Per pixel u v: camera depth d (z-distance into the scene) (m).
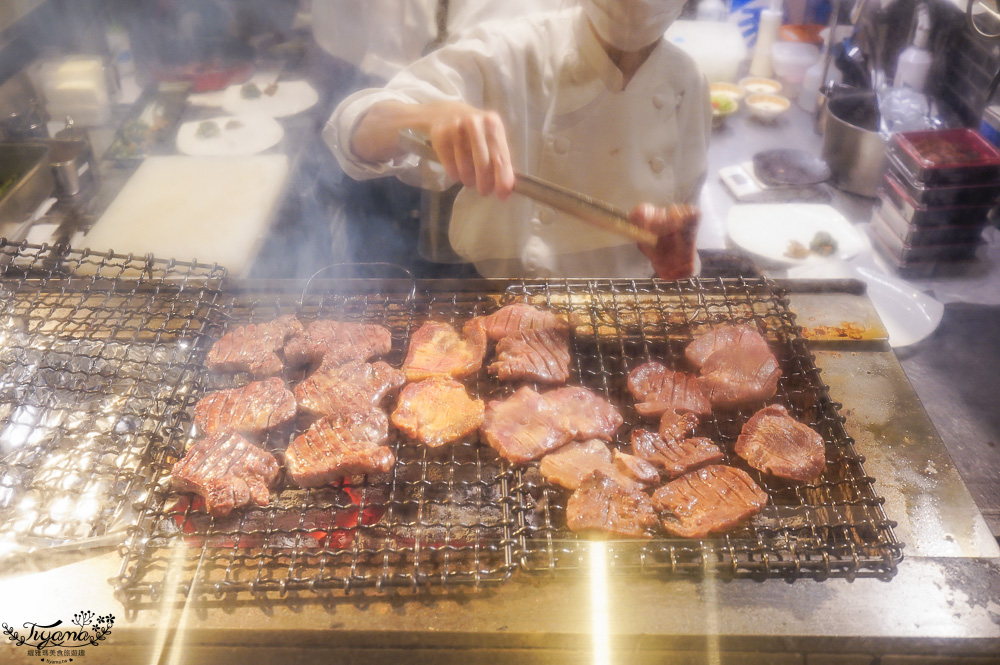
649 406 0.76
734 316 0.86
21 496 0.70
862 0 1.46
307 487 0.70
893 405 0.79
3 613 0.61
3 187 1.07
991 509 0.82
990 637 0.60
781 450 0.71
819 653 0.61
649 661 0.61
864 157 1.29
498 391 0.81
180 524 0.69
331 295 0.88
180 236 1.10
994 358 1.00
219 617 0.60
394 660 0.61
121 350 0.82
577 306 0.87
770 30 1.61
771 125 1.53
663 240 0.73
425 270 1.19
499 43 0.89
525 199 0.98
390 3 1.20
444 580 0.61
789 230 1.21
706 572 0.63
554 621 0.60
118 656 0.61
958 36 1.36
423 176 0.96
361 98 0.85
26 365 0.79
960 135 1.14
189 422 0.76
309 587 0.62
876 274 1.07
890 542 0.64
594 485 0.68
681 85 0.95
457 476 0.74
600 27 0.83
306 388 0.77
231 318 0.85
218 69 1.53
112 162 1.31
